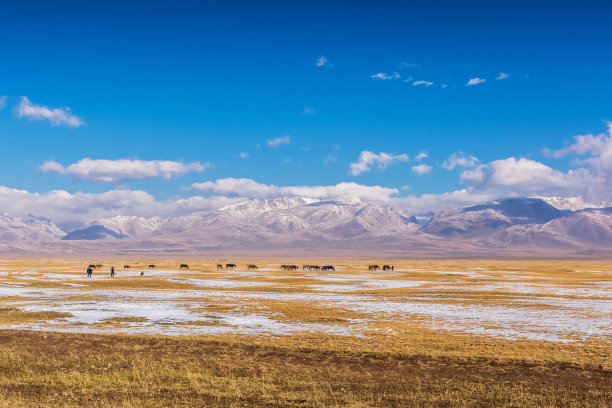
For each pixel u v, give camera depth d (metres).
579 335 37.44
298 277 107.88
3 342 32.66
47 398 21.59
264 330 39.22
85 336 34.72
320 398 21.78
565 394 22.34
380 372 26.06
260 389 23.09
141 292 70.19
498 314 48.44
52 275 110.88
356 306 54.00
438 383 24.14
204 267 173.88
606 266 193.75
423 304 56.06
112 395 22.25
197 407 20.81
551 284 87.75
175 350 30.77
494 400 21.61
